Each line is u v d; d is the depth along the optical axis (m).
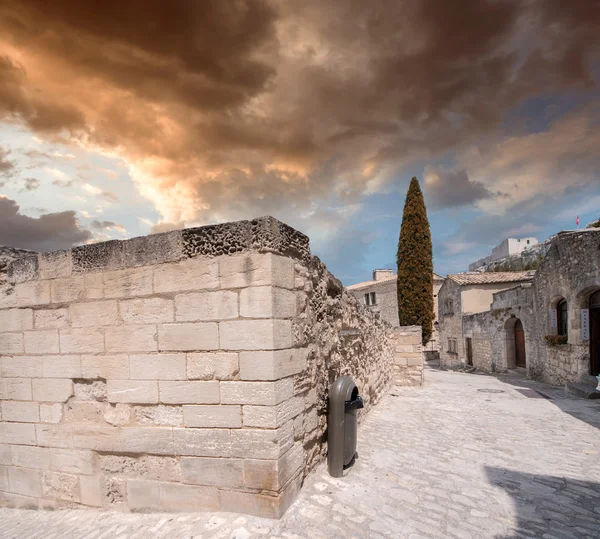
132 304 3.73
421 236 20.94
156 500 3.57
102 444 3.79
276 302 3.29
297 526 3.07
